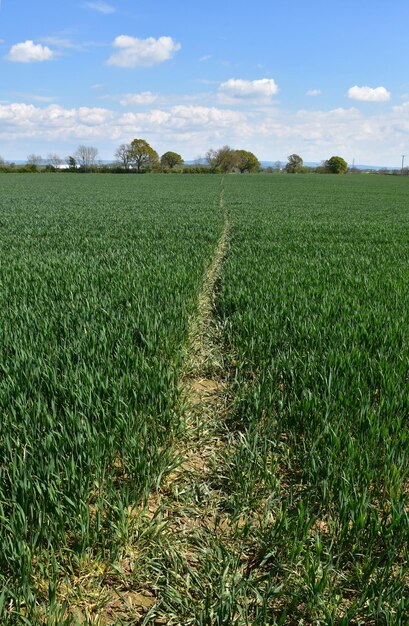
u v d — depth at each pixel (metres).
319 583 2.34
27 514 2.68
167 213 23.62
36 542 2.57
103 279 8.16
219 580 2.57
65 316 5.88
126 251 11.37
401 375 4.38
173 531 3.02
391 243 13.87
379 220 21.45
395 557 2.61
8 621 2.16
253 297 7.23
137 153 124.88
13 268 9.05
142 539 2.87
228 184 67.19
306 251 12.05
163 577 2.63
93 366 4.28
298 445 3.68
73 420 3.36
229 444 3.91
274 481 3.23
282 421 3.92
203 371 5.44
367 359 4.74
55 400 3.83
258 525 3.03
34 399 3.80
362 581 2.46
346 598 2.48
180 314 6.34
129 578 2.65
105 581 2.64
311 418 3.80
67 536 2.75
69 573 2.61
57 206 28.70
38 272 8.80
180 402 4.44
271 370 4.76
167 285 7.69
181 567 2.70
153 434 3.67
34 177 87.56
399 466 3.21
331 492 3.02
